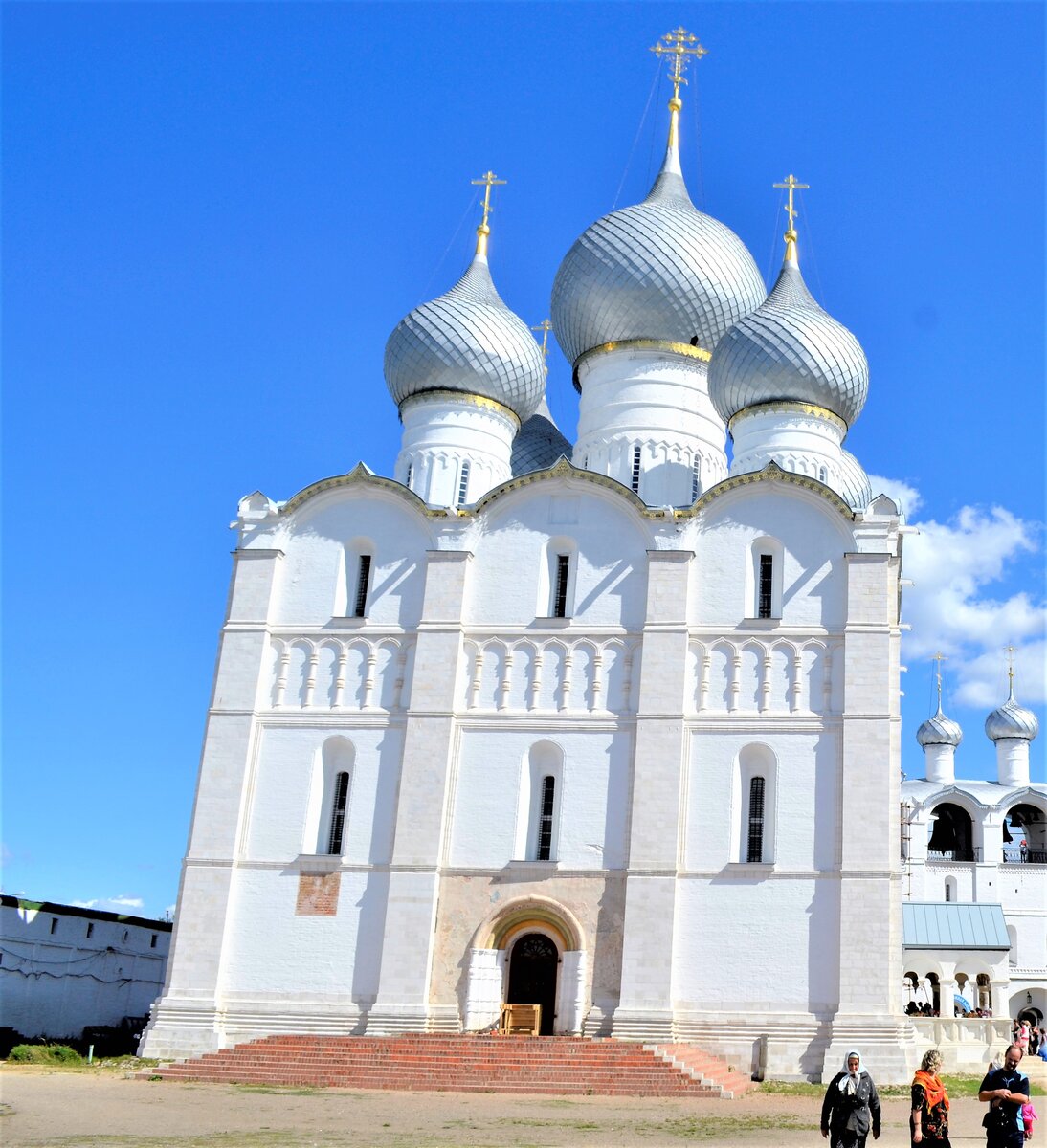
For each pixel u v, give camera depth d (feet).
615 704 150.00
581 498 158.51
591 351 190.60
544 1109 107.96
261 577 160.04
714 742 146.82
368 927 145.18
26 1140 84.28
